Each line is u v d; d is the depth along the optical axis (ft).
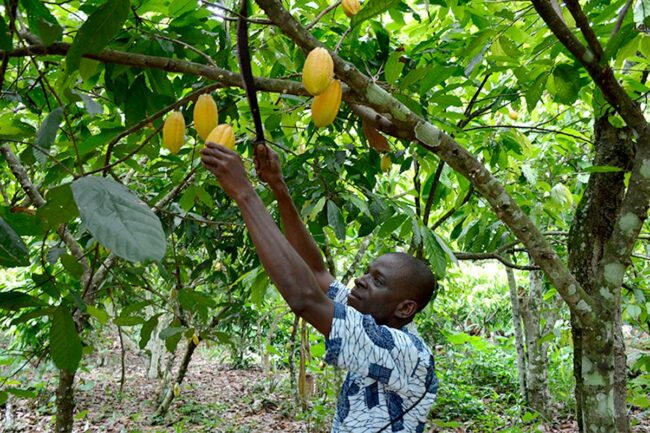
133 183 13.41
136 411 23.98
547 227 17.63
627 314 14.70
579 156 15.72
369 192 9.59
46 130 4.18
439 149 5.09
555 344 25.52
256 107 4.64
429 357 5.25
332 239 14.11
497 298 35.65
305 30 4.52
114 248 2.72
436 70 5.79
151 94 7.07
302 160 9.62
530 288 20.74
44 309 4.88
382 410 5.22
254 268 12.94
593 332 5.99
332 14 9.42
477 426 19.71
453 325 38.63
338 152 9.69
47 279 5.72
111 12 3.53
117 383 29.89
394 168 16.35
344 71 4.65
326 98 4.62
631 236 6.11
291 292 4.50
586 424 6.14
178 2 7.36
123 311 7.20
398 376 4.95
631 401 14.97
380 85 5.45
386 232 8.69
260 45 9.32
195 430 21.02
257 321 25.82
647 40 6.80
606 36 7.69
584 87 10.39
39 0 5.80
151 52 6.97
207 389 29.27
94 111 5.27
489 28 8.20
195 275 13.85
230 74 4.85
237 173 4.42
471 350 29.43
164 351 29.40
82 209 2.85
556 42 7.43
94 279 9.54
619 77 8.65
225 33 7.75
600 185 9.25
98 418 22.62
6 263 3.76
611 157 9.21
